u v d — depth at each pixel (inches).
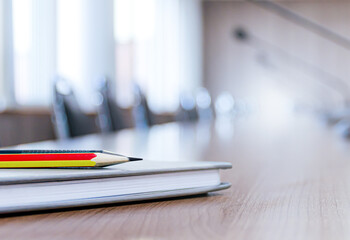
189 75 286.0
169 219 9.5
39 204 9.5
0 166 10.5
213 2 323.9
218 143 39.1
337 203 11.4
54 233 8.3
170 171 11.4
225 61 324.2
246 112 261.9
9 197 9.3
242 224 9.0
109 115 67.6
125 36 181.6
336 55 314.2
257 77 322.0
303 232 8.4
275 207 10.9
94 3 149.7
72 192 10.1
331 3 313.6
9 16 102.3
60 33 126.1
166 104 238.8
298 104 313.1
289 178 16.5
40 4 114.7
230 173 18.1
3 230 8.5
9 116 93.6
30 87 109.4
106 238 7.9
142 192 11.1
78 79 137.0
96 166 10.5
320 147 36.2
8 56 101.7
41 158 10.5
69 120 49.3
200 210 10.5
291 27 318.7
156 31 223.0
